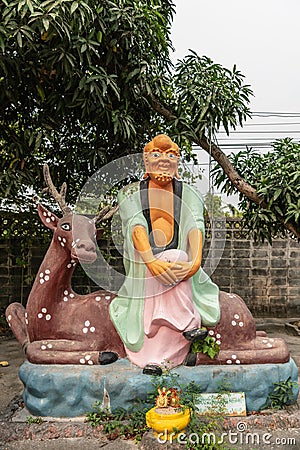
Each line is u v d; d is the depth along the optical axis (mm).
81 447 3090
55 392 3418
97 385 3424
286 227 5914
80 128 5844
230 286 8477
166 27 5727
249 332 3758
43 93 5098
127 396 3400
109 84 4719
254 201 5809
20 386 4500
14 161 5719
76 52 4723
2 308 7344
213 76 5488
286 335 7145
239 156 6148
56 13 3883
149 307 3553
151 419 3045
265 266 8523
